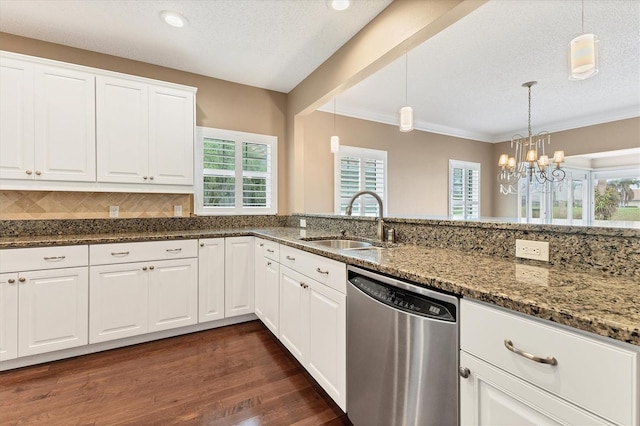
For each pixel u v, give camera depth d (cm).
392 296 120
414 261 131
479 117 483
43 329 207
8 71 217
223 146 326
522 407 77
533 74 329
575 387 67
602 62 304
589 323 64
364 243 219
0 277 196
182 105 279
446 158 546
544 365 73
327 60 280
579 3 215
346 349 147
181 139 278
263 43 254
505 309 82
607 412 62
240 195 334
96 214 272
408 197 497
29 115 223
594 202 541
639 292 84
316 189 404
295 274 202
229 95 329
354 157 435
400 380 115
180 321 254
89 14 217
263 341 249
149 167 264
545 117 486
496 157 609
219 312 271
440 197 537
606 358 63
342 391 150
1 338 197
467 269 114
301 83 330
